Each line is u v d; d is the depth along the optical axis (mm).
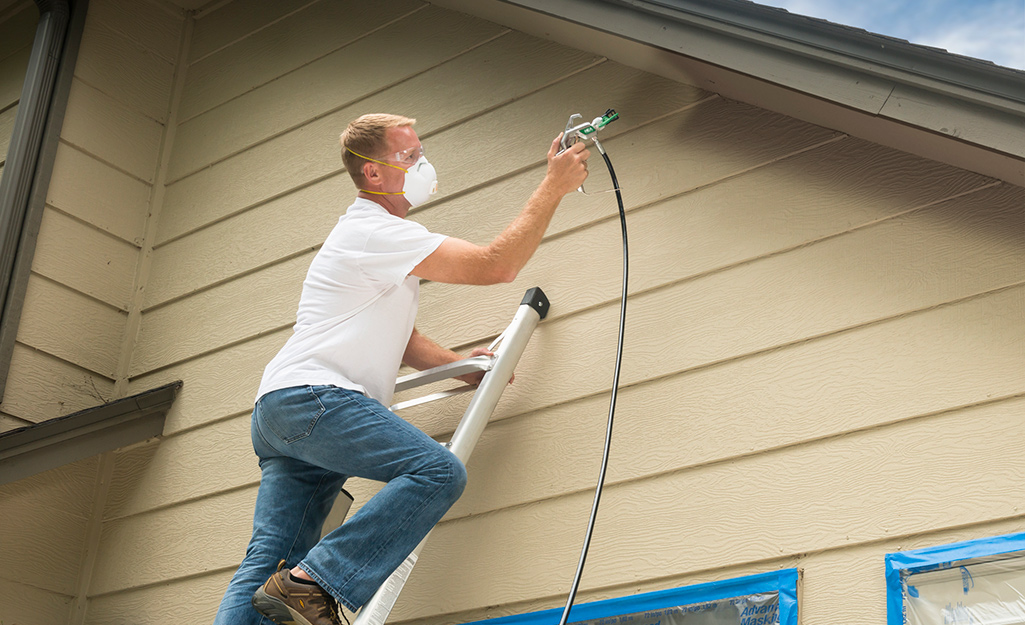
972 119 1827
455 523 2330
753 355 2148
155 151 3512
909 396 1941
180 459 2898
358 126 2137
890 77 1909
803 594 1873
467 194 2766
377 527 1750
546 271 2527
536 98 2777
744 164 2363
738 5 2094
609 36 2498
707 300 2262
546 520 2219
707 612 1951
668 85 2564
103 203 3299
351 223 2061
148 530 2840
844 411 1994
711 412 2141
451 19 3084
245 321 3004
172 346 3119
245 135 3357
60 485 2914
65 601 2826
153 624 2674
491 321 2551
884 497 1882
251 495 2703
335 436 1848
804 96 2119
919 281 2033
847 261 2133
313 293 2039
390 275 1979
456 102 2930
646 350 2285
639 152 2527
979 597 1712
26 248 3037
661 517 2090
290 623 1763
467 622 2197
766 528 1970
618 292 2393
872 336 2033
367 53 3217
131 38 3562
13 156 3139
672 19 2232
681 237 2365
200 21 3744
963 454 1846
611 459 2209
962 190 2068
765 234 2258
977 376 1894
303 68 3350
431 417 2533
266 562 1924
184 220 3334
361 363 1954
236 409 2871
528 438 2340
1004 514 1761
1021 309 1909
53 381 2998
